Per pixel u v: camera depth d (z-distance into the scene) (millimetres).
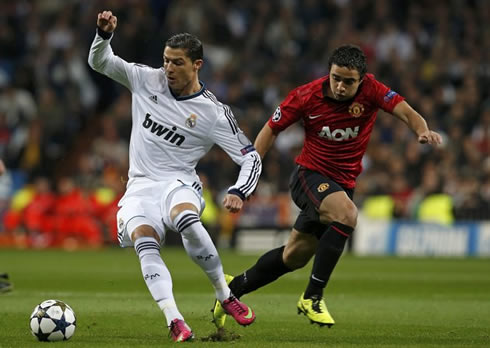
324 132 26594
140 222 23516
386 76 88500
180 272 51156
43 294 37625
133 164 24594
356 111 26266
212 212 76938
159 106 24188
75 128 86438
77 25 91625
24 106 86375
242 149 24203
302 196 26844
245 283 27172
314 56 92250
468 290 42219
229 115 24297
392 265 60156
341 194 25828
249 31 94000
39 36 91688
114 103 90438
